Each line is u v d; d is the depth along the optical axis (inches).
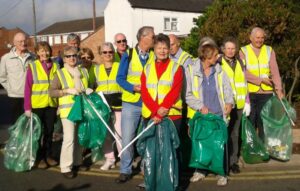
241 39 292.5
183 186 185.9
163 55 170.9
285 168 206.7
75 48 205.6
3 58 230.4
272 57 218.4
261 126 219.6
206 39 189.0
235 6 316.8
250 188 182.1
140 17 1089.4
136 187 185.2
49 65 216.4
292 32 307.7
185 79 182.9
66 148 200.4
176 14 1135.0
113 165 214.8
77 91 197.2
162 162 166.7
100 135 197.2
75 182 195.2
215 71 184.2
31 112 212.1
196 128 178.4
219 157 176.2
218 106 182.9
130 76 187.0
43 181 198.1
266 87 216.4
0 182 197.9
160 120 167.8
